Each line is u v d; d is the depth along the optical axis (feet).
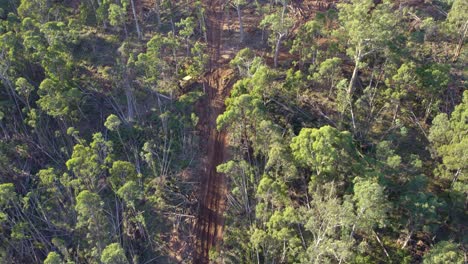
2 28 243.40
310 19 267.18
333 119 210.79
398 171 167.12
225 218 188.55
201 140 217.56
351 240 152.05
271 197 172.76
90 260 175.01
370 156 187.11
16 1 289.12
